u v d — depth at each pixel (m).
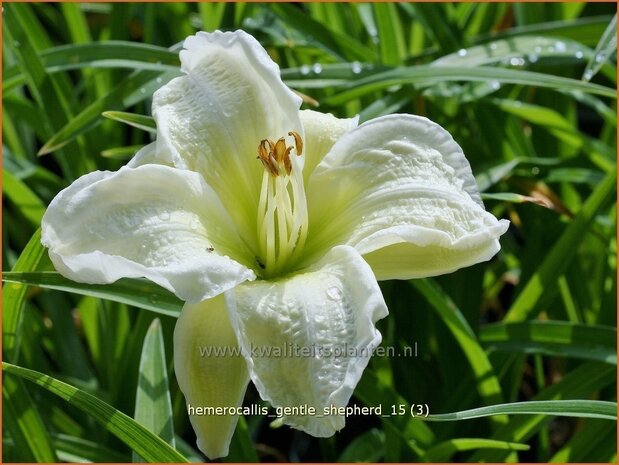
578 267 0.56
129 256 0.35
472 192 0.39
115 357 0.53
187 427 0.55
